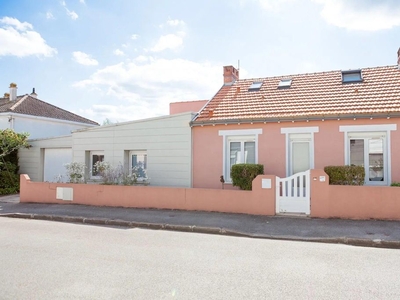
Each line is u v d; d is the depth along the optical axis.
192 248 7.60
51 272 5.91
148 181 14.61
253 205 11.07
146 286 5.23
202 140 13.89
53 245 7.85
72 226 10.47
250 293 4.97
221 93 16.28
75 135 16.42
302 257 6.86
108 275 5.74
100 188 13.47
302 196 10.57
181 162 14.16
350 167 10.96
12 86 24.34
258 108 13.66
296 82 15.32
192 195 11.98
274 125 12.75
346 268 6.13
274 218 10.44
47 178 19.11
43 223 11.05
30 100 24.12
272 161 12.73
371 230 8.78
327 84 14.34
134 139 15.11
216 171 13.61
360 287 5.20
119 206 13.09
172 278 5.59
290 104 13.37
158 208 12.45
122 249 7.48
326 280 5.50
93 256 6.89
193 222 10.20
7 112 20.34
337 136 11.89
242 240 8.47
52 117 22.94
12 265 6.31
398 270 6.02
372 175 11.70
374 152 11.70
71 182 15.17
